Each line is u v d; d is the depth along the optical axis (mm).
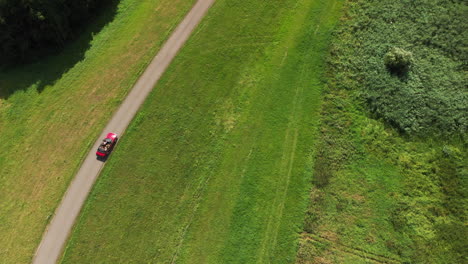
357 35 42781
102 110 43094
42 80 45875
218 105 42062
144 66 45062
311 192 36562
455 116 37375
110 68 45531
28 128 43312
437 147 37062
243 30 46219
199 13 47906
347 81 40781
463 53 39750
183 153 40094
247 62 44219
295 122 39844
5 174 41312
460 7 41812
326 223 35375
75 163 40719
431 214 34875
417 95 38469
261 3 47594
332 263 33969
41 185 40281
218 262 35250
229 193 37688
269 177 37750
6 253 37750
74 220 38406
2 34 43062
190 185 38656
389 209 35344
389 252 33875
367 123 38688
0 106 44938
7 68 47031
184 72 44406
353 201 35906
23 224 38750
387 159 37156
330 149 38062
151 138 41219
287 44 44344
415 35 41344
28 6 42188
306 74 42094
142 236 37219
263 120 40500
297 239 35125
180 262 35812
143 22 48281
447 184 35656
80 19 48438
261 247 35250
